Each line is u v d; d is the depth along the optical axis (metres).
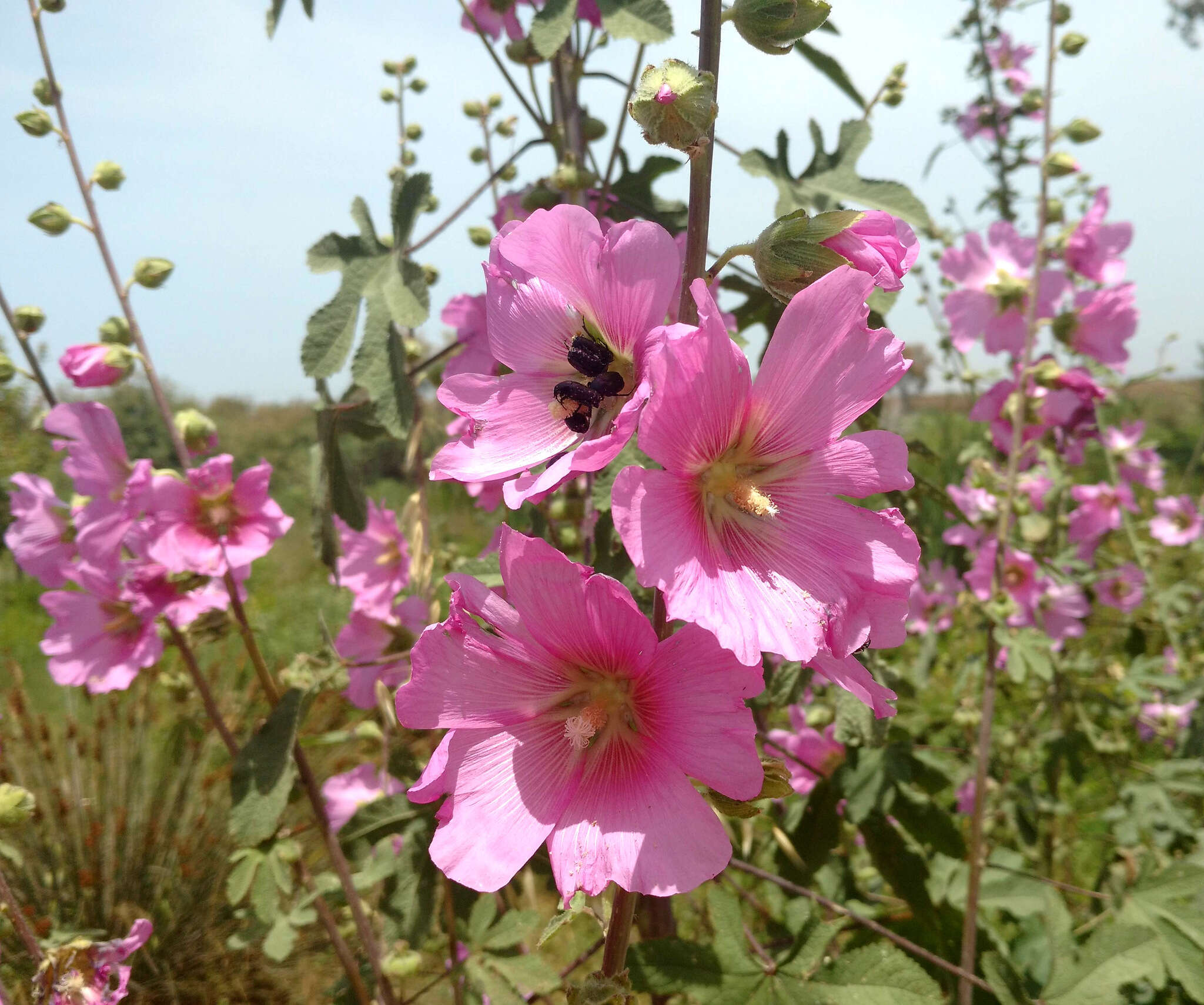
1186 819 0.61
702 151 0.24
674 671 0.22
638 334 0.24
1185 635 0.86
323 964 0.77
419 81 0.66
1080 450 0.69
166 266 0.45
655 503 0.22
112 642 0.48
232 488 0.45
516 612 0.23
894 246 0.24
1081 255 0.59
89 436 0.44
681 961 0.37
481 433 0.27
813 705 0.60
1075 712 0.77
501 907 0.55
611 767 0.23
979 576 0.64
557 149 0.47
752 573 0.23
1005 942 0.61
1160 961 0.42
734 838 0.56
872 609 0.23
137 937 0.43
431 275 0.56
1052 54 0.52
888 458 0.23
